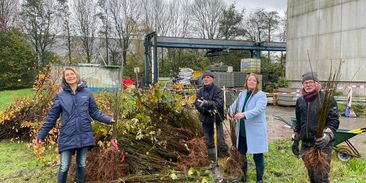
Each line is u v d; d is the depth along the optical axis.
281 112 13.60
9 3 40.03
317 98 3.54
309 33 17.73
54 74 7.73
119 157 4.46
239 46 27.56
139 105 5.34
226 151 5.33
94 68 11.02
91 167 4.34
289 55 19.50
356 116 12.19
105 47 45.19
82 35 44.31
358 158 5.78
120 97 5.20
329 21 16.33
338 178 4.57
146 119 4.89
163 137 5.02
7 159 5.81
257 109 4.04
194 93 6.68
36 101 7.48
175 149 5.06
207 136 5.15
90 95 4.00
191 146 5.16
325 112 3.37
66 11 43.50
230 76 20.92
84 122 3.86
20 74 28.88
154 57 22.58
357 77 14.69
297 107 3.73
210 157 5.05
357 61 14.73
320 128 3.38
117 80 5.67
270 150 6.23
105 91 6.59
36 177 4.75
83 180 3.98
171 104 5.44
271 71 28.02
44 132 3.86
